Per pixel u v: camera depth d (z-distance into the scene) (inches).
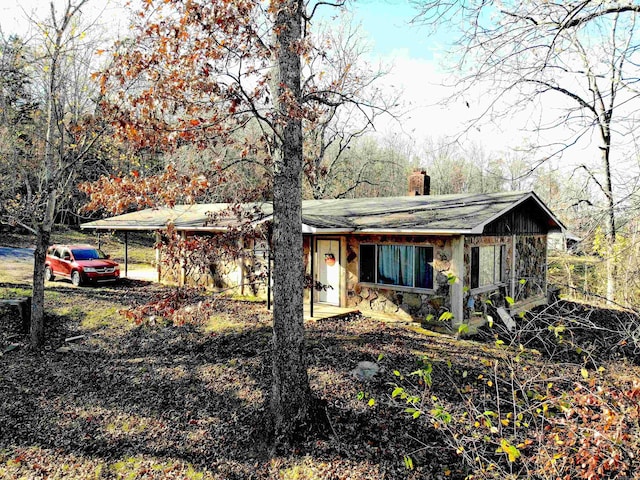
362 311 534.0
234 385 326.0
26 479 228.2
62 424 280.7
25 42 375.2
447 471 219.3
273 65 239.8
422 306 482.3
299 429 245.0
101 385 338.0
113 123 216.8
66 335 459.8
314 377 322.3
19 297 529.7
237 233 291.4
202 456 244.4
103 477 229.8
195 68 205.5
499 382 301.6
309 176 344.8
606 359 308.5
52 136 393.4
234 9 202.4
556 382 233.1
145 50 212.2
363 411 275.0
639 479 156.3
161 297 272.8
